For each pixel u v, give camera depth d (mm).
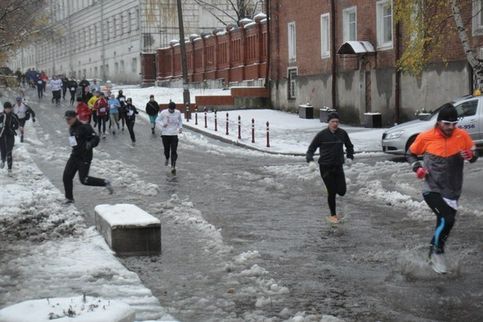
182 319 7484
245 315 7598
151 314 7496
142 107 51000
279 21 44969
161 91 60969
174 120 21594
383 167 21438
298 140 31438
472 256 10211
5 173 20625
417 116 30109
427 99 30875
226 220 13594
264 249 10961
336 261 10086
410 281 8914
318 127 36188
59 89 53594
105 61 86938
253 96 46938
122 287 8609
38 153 26734
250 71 50594
